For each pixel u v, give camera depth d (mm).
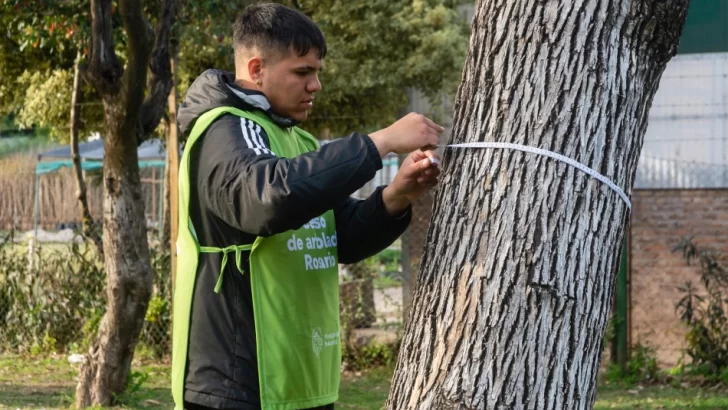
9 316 9805
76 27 7402
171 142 8031
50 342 9742
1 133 13383
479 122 2490
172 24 6906
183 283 2602
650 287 8844
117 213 6727
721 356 8328
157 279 9289
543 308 2373
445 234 2500
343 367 9055
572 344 2391
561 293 2377
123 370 7098
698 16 8781
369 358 9086
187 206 2572
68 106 11133
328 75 10688
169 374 8680
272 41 2588
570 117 2400
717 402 7551
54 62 10742
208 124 2492
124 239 6754
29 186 13242
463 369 2404
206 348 2539
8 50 10352
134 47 6168
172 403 7309
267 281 2521
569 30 2412
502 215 2412
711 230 8789
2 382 8352
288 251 2559
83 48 7777
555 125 2404
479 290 2408
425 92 11297
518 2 2459
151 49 6250
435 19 10867
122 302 6844
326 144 2334
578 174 2393
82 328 9773
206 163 2449
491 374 2383
